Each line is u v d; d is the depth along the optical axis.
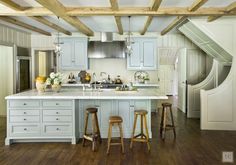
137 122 4.63
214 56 6.04
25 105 4.31
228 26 5.01
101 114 4.64
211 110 5.30
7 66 6.27
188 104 6.65
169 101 9.75
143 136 4.33
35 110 4.32
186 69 7.28
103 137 4.68
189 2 3.75
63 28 6.33
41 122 4.34
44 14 4.11
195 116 6.64
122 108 4.62
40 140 4.46
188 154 3.79
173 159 3.59
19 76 6.49
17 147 4.16
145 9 4.02
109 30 6.77
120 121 3.87
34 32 6.82
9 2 3.55
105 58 7.49
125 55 7.01
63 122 4.33
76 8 4.01
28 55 7.20
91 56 7.05
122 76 7.51
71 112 4.32
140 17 4.87
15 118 4.32
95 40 7.26
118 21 4.73
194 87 6.62
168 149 4.02
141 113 4.11
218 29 5.02
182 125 5.74
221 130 5.26
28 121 4.33
